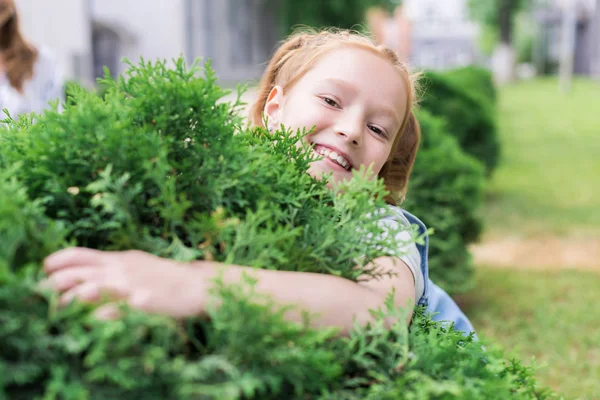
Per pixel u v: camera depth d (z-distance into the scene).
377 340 0.81
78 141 0.77
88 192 0.78
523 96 26.31
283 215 0.87
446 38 52.84
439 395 0.77
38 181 0.77
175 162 0.80
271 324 0.70
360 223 0.88
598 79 37.41
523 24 46.19
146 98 0.82
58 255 0.72
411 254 1.13
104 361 0.64
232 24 21.50
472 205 4.45
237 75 21.53
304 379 0.73
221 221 0.81
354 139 1.26
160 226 0.82
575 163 11.61
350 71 1.31
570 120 18.06
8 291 0.63
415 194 4.14
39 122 0.89
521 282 5.35
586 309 4.66
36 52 3.12
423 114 4.61
